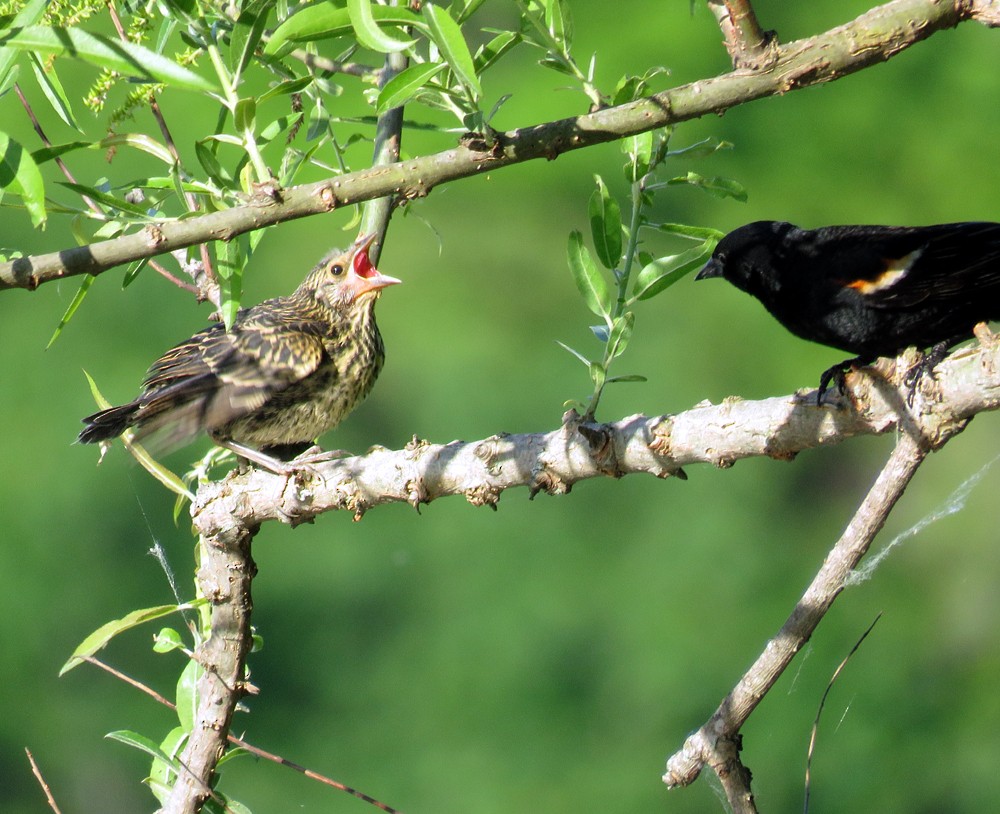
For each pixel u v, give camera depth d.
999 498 17.47
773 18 18.97
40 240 18.06
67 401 18.70
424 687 17.69
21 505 18.06
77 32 3.30
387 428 19.22
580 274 4.12
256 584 18.33
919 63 19.45
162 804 4.93
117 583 18.22
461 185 20.11
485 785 17.16
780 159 19.45
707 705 17.28
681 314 19.17
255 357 5.43
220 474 13.09
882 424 3.51
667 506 18.50
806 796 4.02
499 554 18.20
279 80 4.65
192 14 3.90
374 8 3.70
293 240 19.75
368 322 5.82
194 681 4.96
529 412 18.92
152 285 18.92
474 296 19.75
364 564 18.27
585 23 19.27
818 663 17.12
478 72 3.90
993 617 17.08
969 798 16.30
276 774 17.61
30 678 17.89
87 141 4.06
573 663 17.66
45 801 17.88
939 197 19.19
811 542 18.39
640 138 4.28
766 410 3.68
